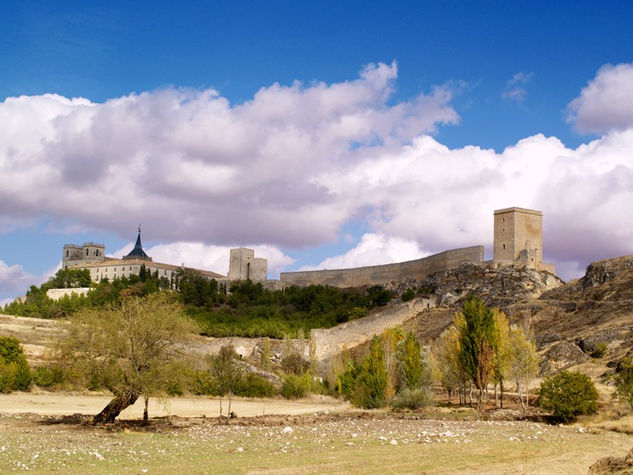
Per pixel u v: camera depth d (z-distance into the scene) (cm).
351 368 8562
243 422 5091
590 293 11200
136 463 3027
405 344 7262
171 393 7588
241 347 12450
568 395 5341
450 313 13000
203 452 3403
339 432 4400
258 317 14788
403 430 4534
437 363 8006
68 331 4562
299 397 8750
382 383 6944
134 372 4469
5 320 11444
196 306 16350
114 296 15288
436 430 4531
